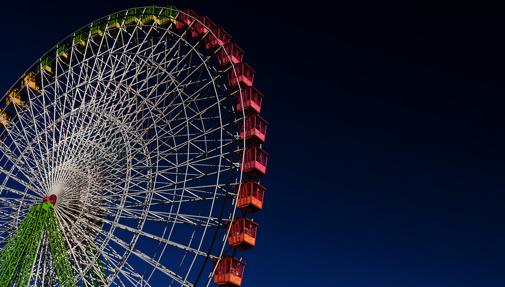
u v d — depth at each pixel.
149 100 30.91
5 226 29.27
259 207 28.69
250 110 31.44
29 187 29.23
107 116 30.42
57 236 27.27
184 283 26.28
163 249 27.52
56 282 26.86
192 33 33.94
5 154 30.56
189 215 27.88
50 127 30.47
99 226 28.45
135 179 29.09
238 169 29.80
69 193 28.66
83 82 31.28
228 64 32.66
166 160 29.67
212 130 29.73
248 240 27.83
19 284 25.84
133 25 34.19
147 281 26.86
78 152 29.66
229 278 26.80
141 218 28.20
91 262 27.11
